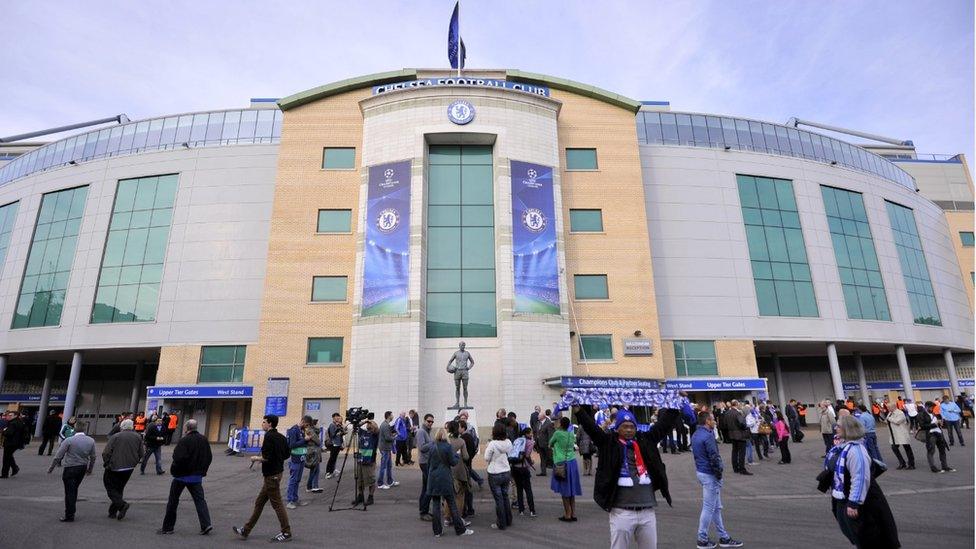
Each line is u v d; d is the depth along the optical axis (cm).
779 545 834
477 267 2923
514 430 1602
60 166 3647
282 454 938
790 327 3362
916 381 4088
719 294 3347
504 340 2716
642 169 3541
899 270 3816
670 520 1037
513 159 2991
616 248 3144
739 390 3206
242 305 3209
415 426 1989
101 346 3178
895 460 1695
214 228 3341
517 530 986
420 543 900
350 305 2969
